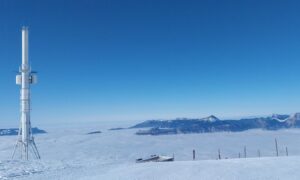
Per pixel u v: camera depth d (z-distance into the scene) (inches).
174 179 873.5
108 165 1387.8
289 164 1066.7
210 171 975.0
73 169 1245.7
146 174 984.9
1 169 1263.5
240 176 868.0
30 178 1009.5
